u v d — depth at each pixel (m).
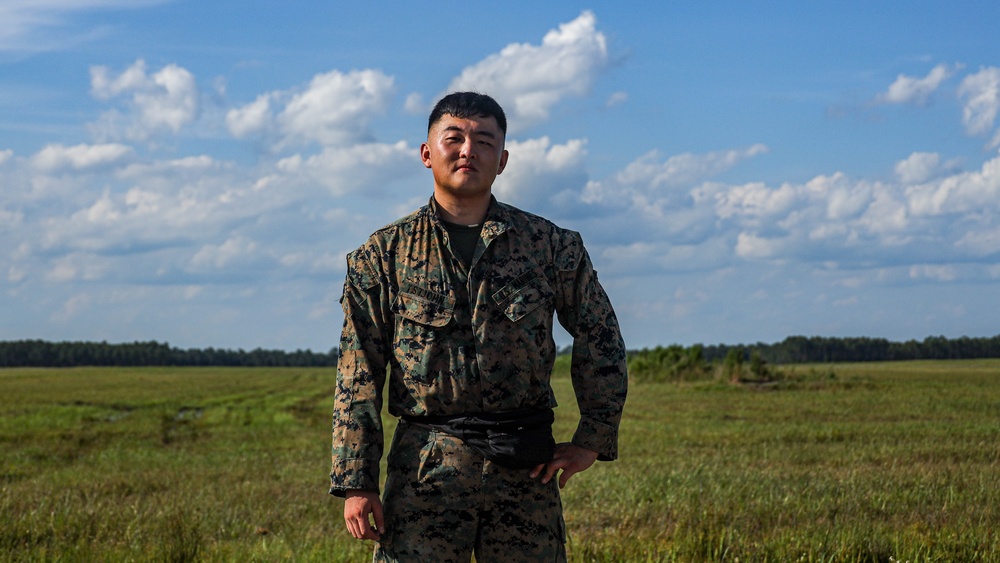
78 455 17.03
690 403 25.09
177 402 40.34
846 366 89.44
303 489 9.45
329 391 54.25
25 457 16.22
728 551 5.24
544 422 2.80
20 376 85.38
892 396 26.45
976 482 8.12
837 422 17.91
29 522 6.74
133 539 6.07
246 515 7.58
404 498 2.75
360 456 2.74
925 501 7.04
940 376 43.28
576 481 8.79
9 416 29.44
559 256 2.85
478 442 2.72
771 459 11.39
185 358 185.38
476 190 2.80
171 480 11.06
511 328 2.75
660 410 22.45
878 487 8.03
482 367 2.73
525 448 2.70
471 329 2.75
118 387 58.03
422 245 2.81
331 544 5.89
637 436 15.41
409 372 2.77
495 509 2.74
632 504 7.25
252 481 10.71
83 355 175.75
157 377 85.62
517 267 2.79
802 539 5.40
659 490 7.96
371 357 2.83
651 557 5.08
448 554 2.73
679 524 5.93
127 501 8.74
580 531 6.17
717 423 18.12
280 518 7.45
